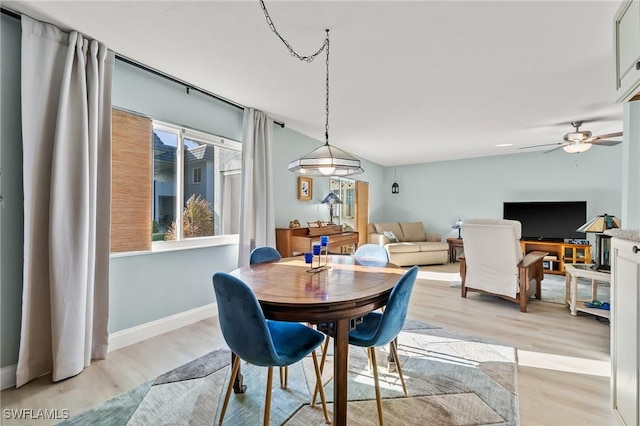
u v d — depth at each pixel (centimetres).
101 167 222
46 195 195
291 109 347
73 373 197
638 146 212
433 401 174
